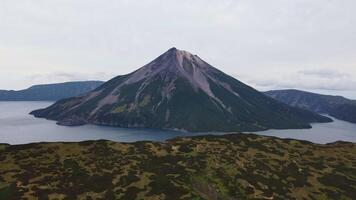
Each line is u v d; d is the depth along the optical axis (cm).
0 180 5491
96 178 5809
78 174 5978
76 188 5391
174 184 5728
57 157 6894
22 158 6756
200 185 5953
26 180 5547
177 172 6347
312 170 7281
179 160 7075
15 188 5194
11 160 6606
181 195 5334
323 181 6750
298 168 7306
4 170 5988
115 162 6706
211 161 7094
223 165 6925
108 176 5931
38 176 5772
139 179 5862
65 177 5816
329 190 6353
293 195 5984
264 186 6172
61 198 4997
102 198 5128
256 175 6606
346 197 6125
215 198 5612
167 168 6531
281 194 5956
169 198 5197
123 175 6006
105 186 5528
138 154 7312
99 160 6781
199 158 7238
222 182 6119
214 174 6412
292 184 6431
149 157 7162
